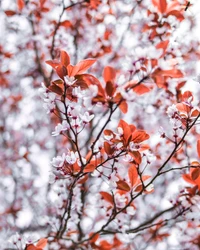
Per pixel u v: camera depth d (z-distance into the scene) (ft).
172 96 10.31
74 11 13.91
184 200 8.18
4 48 15.94
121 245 11.23
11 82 18.13
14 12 13.64
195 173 7.50
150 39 10.34
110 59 15.25
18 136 19.81
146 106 11.46
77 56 14.88
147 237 13.25
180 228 10.02
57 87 6.49
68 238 9.54
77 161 7.04
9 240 7.86
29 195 18.30
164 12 10.07
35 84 18.10
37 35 13.98
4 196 18.56
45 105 6.64
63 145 18.21
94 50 14.85
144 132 6.86
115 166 7.18
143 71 6.88
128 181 7.84
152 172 15.21
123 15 14.21
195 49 11.21
